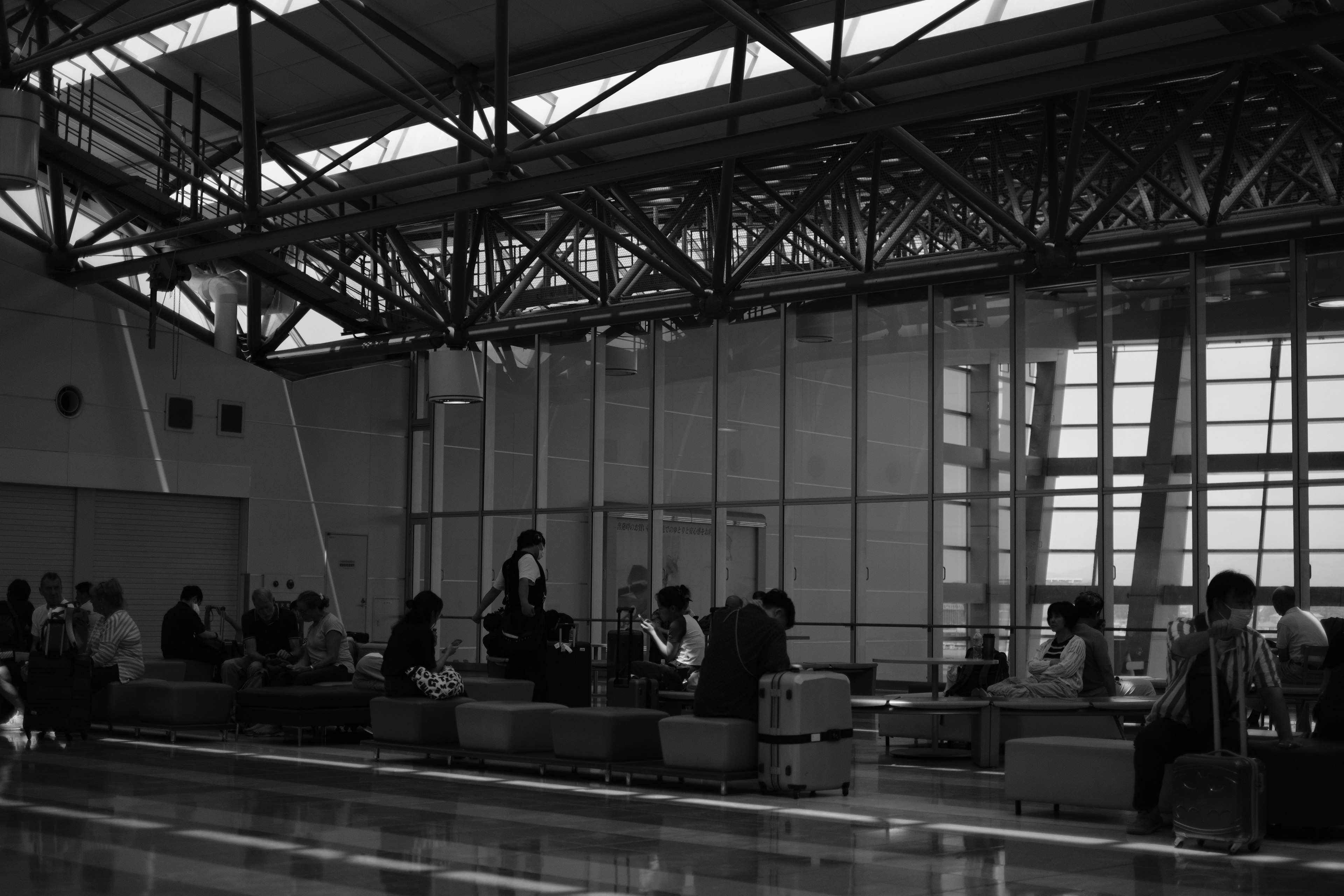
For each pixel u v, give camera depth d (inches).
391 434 1145.4
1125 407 839.7
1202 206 817.5
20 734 647.8
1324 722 378.6
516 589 594.6
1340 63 582.2
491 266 1012.5
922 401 905.5
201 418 1004.6
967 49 723.4
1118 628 827.4
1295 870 301.1
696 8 745.6
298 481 1067.9
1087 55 558.6
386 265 1013.2
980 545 877.2
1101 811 402.6
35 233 952.3
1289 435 789.2
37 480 904.9
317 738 633.0
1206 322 820.6
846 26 746.8
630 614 595.5
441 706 529.7
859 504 923.4
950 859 312.5
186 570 993.5
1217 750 339.0
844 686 440.5
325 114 938.7
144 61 930.7
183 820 365.4
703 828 357.4
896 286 871.7
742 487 978.7
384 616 1125.7
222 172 992.9
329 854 311.9
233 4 635.5
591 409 1064.2
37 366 912.3
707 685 446.0
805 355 957.8
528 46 808.3
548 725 498.9
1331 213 740.7
